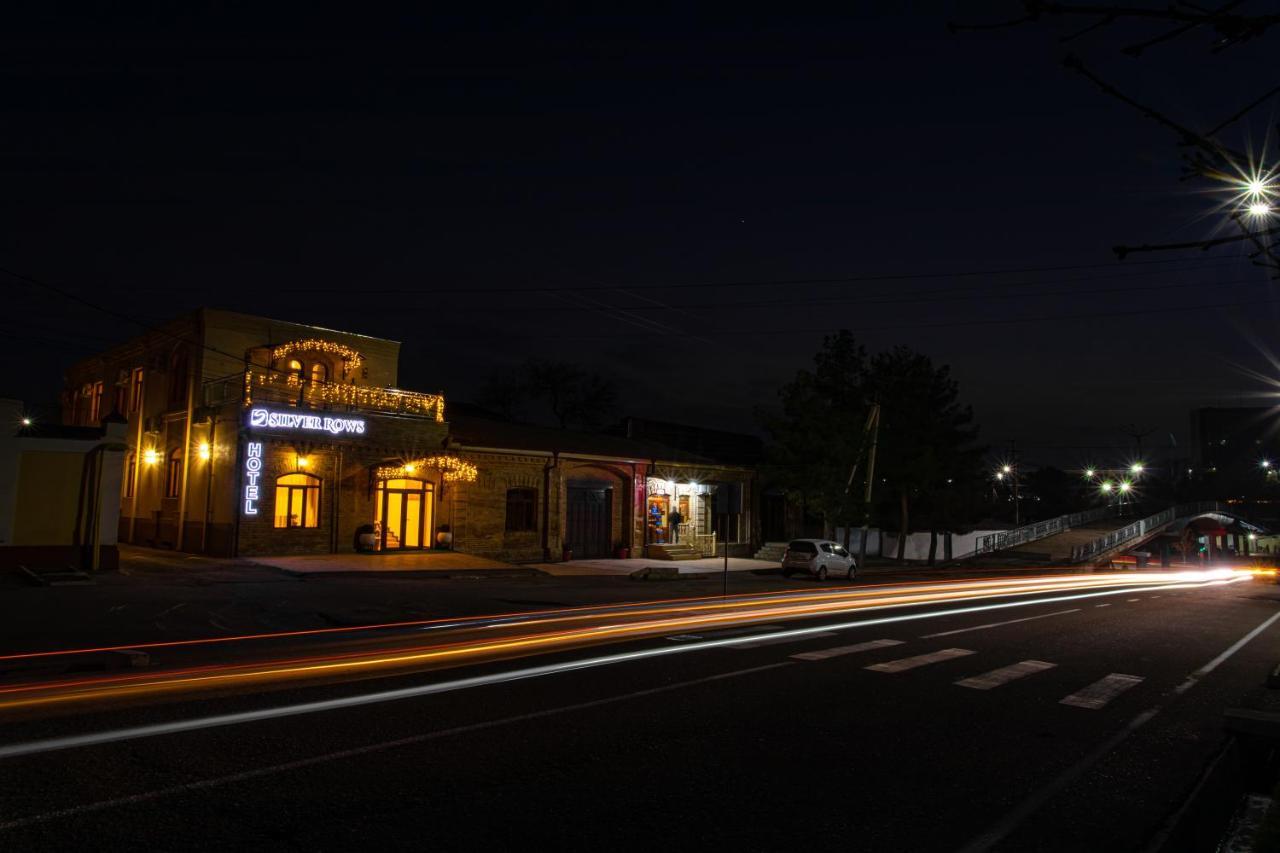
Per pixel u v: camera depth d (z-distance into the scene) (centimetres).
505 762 616
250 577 2091
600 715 772
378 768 590
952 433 4656
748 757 650
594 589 2336
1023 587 3092
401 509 2905
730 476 4175
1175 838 504
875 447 4025
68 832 457
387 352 3231
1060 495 11700
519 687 892
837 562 3228
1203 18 273
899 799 564
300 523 2658
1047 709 868
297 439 2627
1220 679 1098
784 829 500
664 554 3672
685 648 1215
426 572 2428
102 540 2098
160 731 678
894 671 1062
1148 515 7344
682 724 747
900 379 4544
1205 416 11475
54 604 1526
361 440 2773
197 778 557
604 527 3631
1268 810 521
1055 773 638
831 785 588
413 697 829
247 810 500
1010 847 486
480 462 3111
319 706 781
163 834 458
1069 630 1623
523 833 477
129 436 3275
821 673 1030
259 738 661
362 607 1681
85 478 2095
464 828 481
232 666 1016
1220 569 6119
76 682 900
